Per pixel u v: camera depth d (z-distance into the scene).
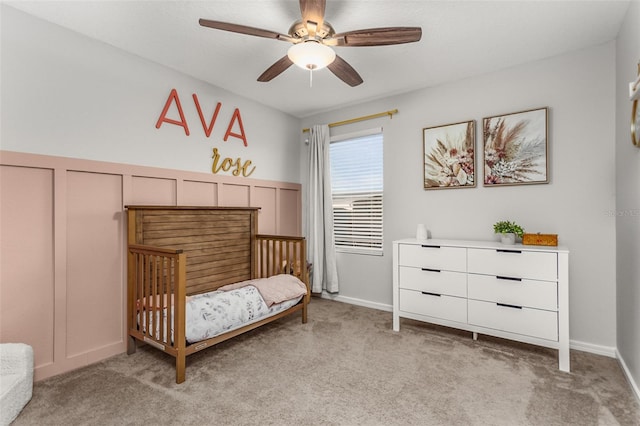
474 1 1.90
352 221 3.82
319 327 2.98
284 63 2.10
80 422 1.61
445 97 3.12
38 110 2.05
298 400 1.80
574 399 1.81
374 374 2.10
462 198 3.03
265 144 3.76
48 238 2.11
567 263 2.15
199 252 2.94
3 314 1.94
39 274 2.07
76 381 2.02
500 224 2.67
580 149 2.48
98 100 2.34
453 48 2.46
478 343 2.60
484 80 2.91
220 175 3.23
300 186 4.24
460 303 2.59
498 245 2.50
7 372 1.74
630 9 1.92
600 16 2.05
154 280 2.20
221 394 1.86
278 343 2.61
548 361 2.28
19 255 2.00
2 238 1.94
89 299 2.30
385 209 3.53
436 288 2.70
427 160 3.21
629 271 2.01
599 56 2.40
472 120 2.95
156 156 2.70
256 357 2.35
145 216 2.53
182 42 2.38
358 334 2.80
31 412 1.70
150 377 2.06
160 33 2.26
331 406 1.75
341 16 2.04
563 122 2.54
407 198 3.37
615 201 2.34
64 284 2.16
